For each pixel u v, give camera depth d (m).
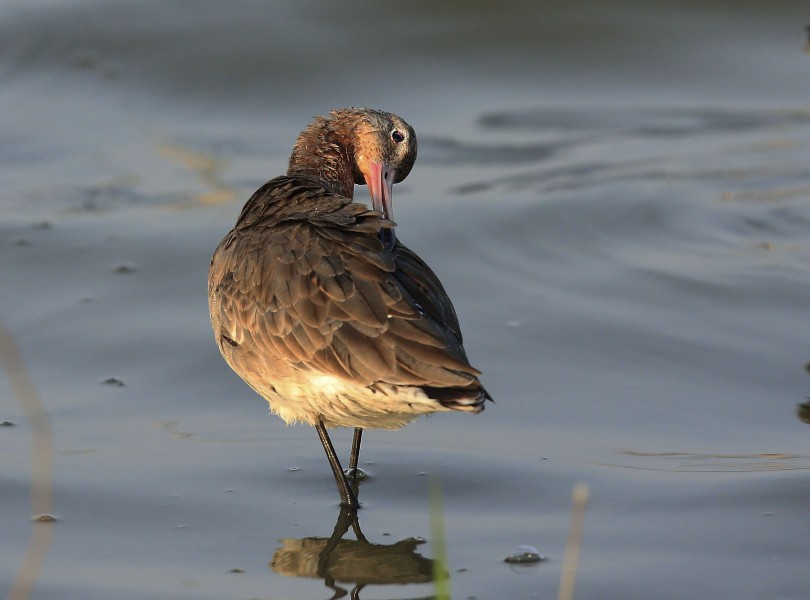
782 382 12.12
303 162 11.65
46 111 19.80
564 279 14.55
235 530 9.72
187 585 8.88
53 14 21.86
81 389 12.11
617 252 15.32
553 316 13.60
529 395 11.98
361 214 9.97
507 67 21.64
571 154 18.97
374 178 11.72
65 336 13.13
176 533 9.65
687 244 15.56
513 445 11.11
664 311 13.68
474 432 11.39
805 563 8.98
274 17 21.94
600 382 12.20
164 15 21.94
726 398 11.84
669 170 18.25
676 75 21.67
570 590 8.08
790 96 21.09
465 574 8.99
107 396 11.99
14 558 9.21
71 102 20.11
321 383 9.65
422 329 9.17
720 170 18.25
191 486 10.40
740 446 10.92
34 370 12.45
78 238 15.52
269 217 10.50
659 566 8.98
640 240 15.71
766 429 11.22
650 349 12.84
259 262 9.96
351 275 9.46
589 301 13.96
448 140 19.41
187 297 14.13
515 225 16.08
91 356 12.74
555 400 11.86
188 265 14.91
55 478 10.42
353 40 21.78
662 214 16.53
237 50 21.30
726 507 9.82
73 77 20.72
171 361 12.70
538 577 8.90
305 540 9.58
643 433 11.22
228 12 22.00
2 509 9.93
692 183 17.70
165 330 13.32
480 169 18.33
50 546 9.40
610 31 22.39
